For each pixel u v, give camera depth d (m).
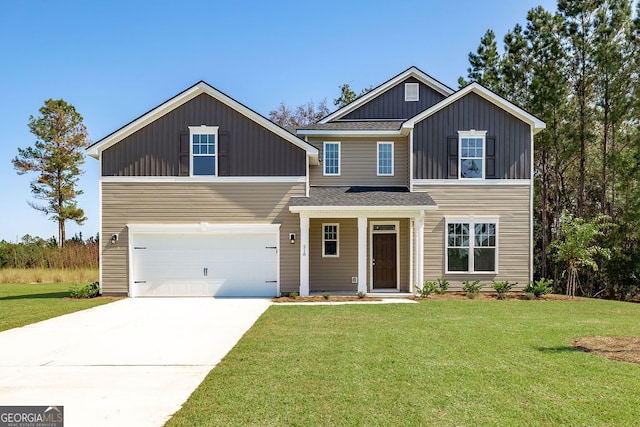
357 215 14.87
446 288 15.40
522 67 23.61
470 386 5.55
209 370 6.45
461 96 16.19
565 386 5.54
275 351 7.40
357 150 17.45
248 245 15.38
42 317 11.22
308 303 13.60
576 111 22.27
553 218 25.12
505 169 16.09
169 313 11.74
